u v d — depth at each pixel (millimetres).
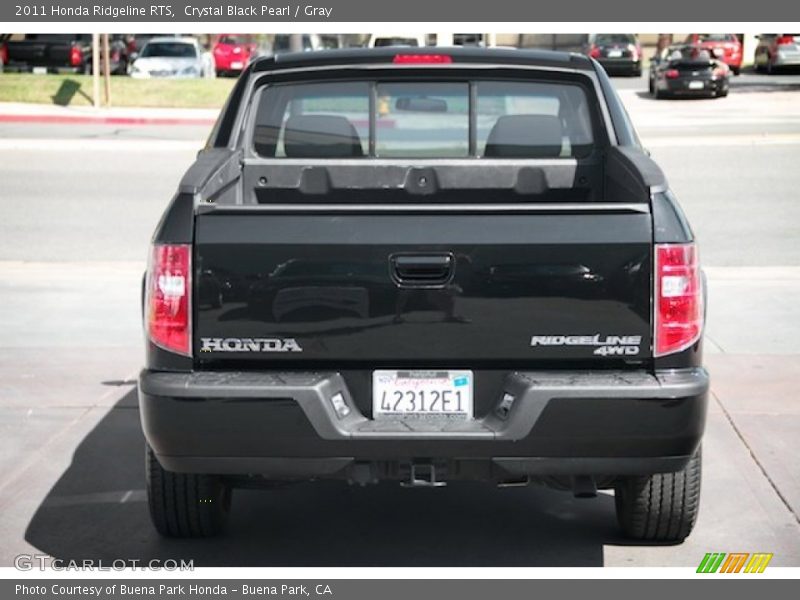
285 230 4531
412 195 6219
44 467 6582
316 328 4543
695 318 4551
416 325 4531
